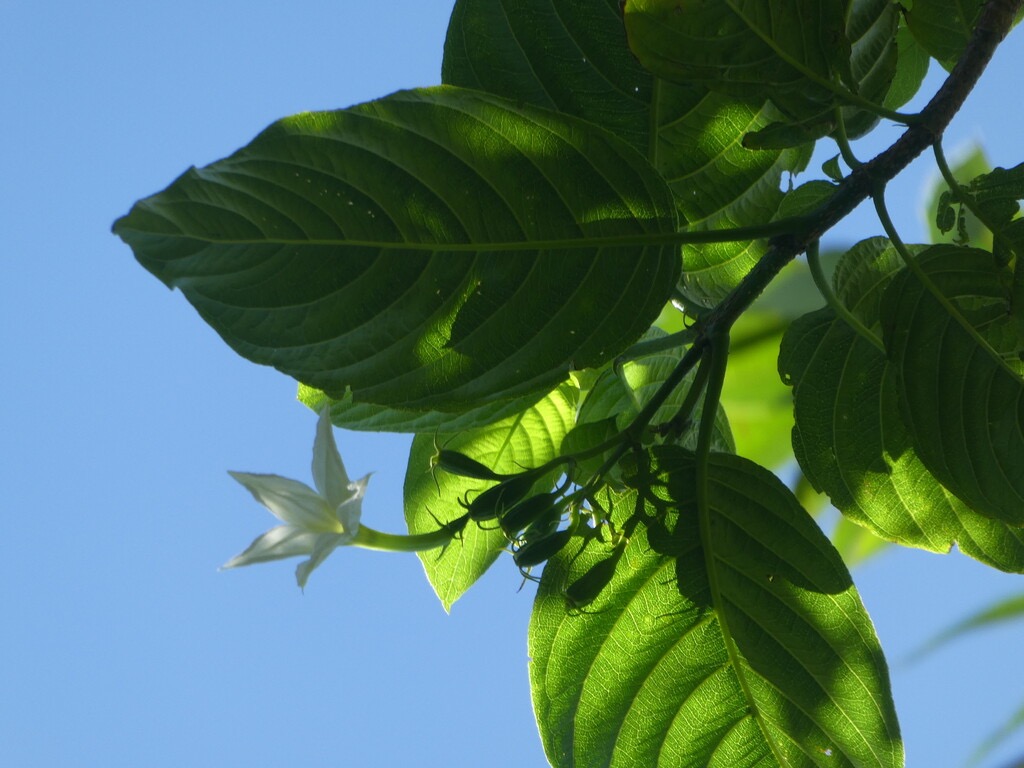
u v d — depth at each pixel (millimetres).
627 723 1180
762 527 1170
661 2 1136
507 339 1140
